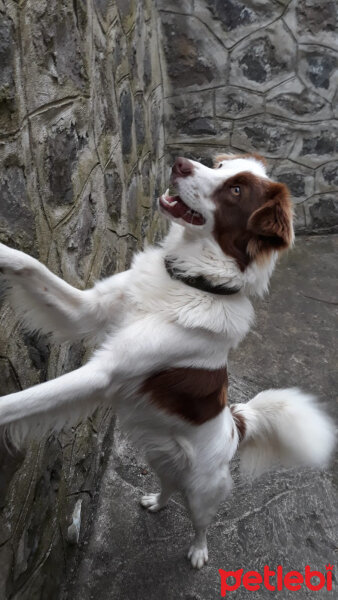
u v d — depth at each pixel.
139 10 3.38
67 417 1.85
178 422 2.12
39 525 2.00
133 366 1.92
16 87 1.59
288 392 2.51
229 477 2.38
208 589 2.46
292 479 2.99
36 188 1.81
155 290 2.02
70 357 2.37
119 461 2.97
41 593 2.05
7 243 1.66
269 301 4.29
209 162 4.77
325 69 4.34
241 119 4.56
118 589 2.42
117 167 2.92
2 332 1.65
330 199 4.96
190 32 4.14
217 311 2.01
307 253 4.84
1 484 1.63
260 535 2.71
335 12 4.09
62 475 2.28
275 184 2.00
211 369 2.09
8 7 1.51
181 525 2.71
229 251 2.02
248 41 4.20
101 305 2.04
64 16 1.94
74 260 2.26
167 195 2.11
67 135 2.06
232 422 2.38
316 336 4.02
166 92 4.41
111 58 2.72
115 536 2.62
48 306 1.88
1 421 1.61
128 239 3.29
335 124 4.59
